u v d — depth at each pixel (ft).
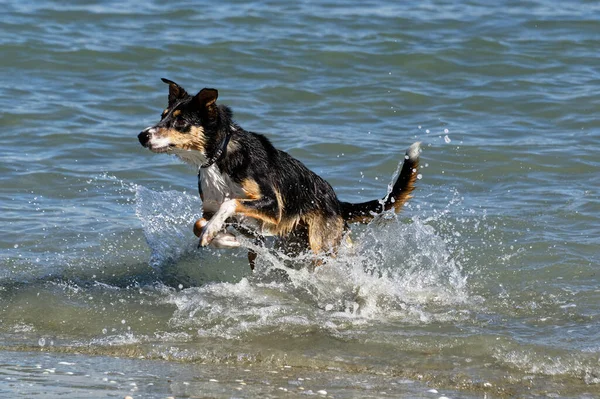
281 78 58.75
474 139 49.26
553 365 25.59
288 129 50.80
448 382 24.64
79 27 66.59
